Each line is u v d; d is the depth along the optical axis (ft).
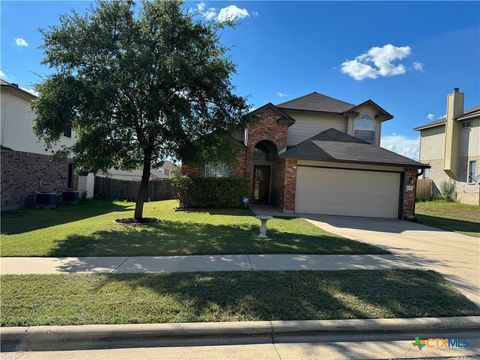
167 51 32.22
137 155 36.09
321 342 11.91
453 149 76.38
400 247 26.99
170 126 31.60
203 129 35.14
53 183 61.31
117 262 20.43
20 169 51.37
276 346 11.56
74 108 30.30
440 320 12.94
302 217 44.34
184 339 11.90
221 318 12.66
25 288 15.44
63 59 29.76
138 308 13.30
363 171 49.62
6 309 13.05
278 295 14.88
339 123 65.16
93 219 41.75
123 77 29.48
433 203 75.46
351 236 31.68
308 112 63.98
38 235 28.99
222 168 53.88
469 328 13.00
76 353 10.99
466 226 42.96
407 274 18.60
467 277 18.76
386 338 12.32
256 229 32.81
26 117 52.37
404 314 13.33
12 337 11.44
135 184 80.18
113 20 31.35
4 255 21.77
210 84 33.63
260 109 55.67
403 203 48.93
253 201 62.13
